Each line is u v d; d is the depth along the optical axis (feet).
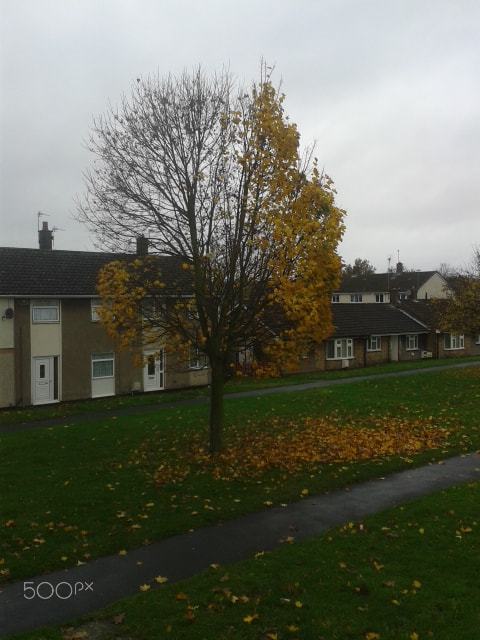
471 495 33.68
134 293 42.34
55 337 92.73
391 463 41.83
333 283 38.88
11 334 88.43
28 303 90.07
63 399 93.20
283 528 29.89
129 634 19.61
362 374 114.93
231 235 41.22
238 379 111.14
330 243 37.27
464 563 24.40
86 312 96.02
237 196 40.65
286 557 25.48
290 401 75.41
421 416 61.00
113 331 43.75
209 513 31.78
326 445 47.44
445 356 166.81
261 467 40.73
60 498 34.76
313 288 36.73
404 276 244.22
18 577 24.48
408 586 22.45
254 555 26.35
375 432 52.80
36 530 29.58
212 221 41.86
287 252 37.06
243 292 42.24
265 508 33.06
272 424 58.03
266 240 38.52
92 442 51.75
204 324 43.32
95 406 80.79
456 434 51.55
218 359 44.60
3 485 38.11
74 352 94.53
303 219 36.76
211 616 20.61
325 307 39.14
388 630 19.48
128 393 100.37
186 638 19.27
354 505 33.32
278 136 38.70
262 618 20.42
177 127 42.09
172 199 42.65
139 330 45.73
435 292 233.55
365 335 142.82
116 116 44.04
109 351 98.22
